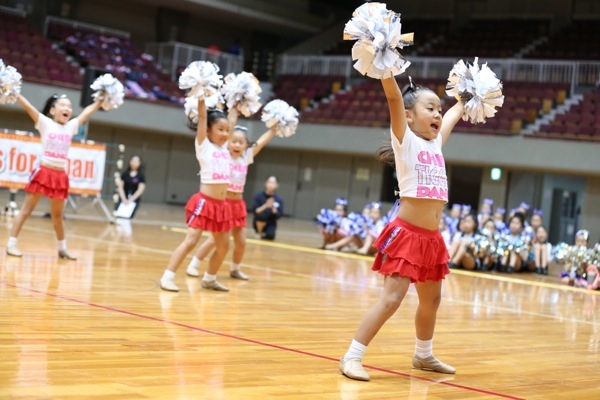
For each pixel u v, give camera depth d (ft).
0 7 67.46
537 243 40.34
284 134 22.50
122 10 77.00
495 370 12.44
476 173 62.28
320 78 73.82
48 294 16.05
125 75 65.16
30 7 70.74
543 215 60.54
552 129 56.65
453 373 11.91
